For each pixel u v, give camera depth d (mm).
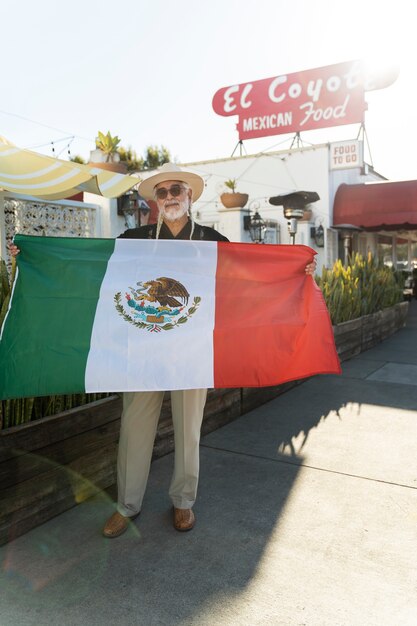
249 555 2525
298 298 2869
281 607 2158
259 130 16109
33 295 2545
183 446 2697
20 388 2416
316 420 4500
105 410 3107
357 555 2512
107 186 5426
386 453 3750
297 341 2791
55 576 2365
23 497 2676
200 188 3051
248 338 2717
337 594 2234
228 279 2824
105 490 3158
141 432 2668
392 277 9867
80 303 2602
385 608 2141
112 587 2297
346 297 7207
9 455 2586
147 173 16125
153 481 3330
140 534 2717
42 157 5133
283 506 3002
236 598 2219
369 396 5207
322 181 14852
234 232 12930
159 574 2385
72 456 2930
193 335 2658
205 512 2947
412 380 5824
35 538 2658
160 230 2916
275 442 4000
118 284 2678
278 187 15359
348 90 14859
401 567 2414
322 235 14797
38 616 2123
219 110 16578
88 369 2500
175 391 2684
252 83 16047
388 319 9078
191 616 2117
